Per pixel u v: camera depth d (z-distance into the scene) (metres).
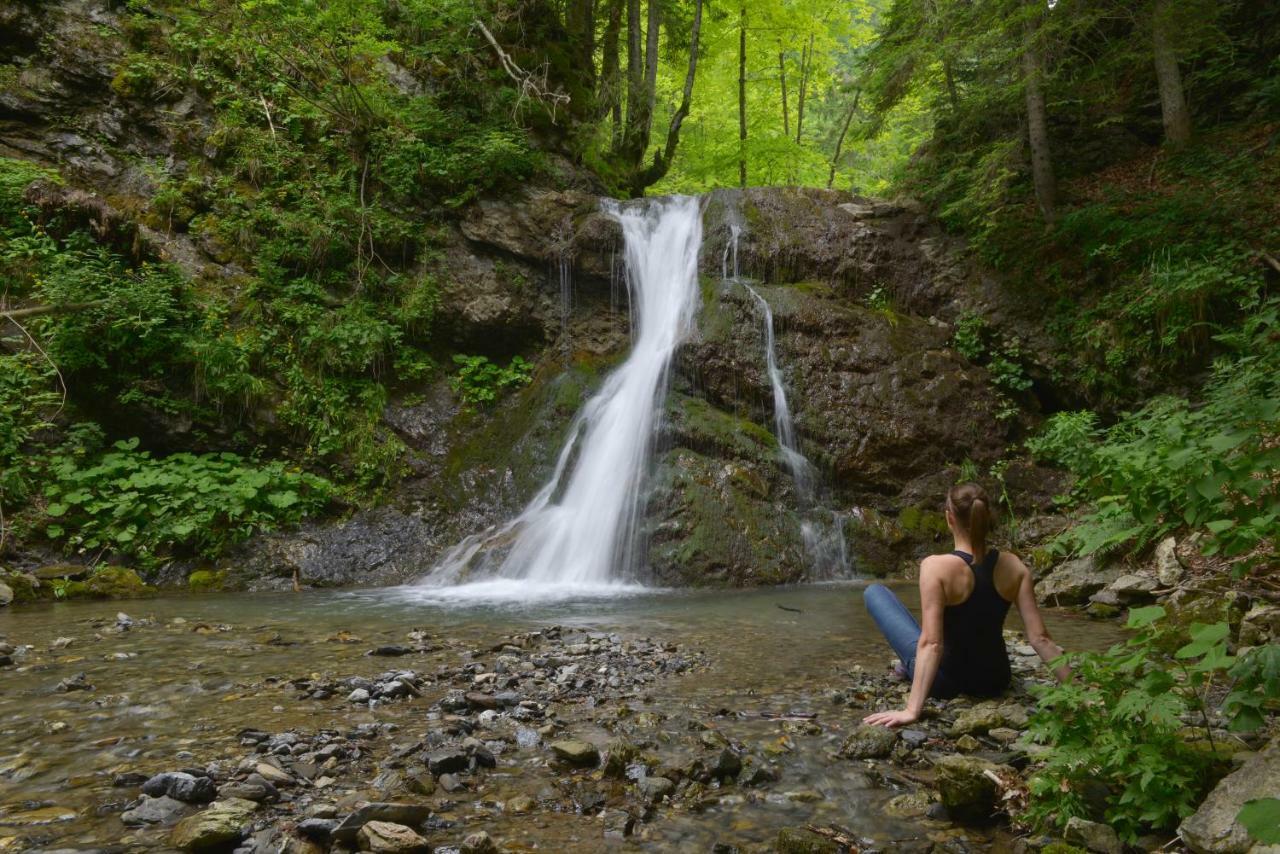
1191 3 10.70
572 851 2.23
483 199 11.89
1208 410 5.27
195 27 11.41
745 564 8.35
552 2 15.19
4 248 9.07
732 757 2.86
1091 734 2.39
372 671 4.29
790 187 12.25
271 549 8.51
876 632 5.50
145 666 4.40
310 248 10.72
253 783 2.54
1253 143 10.89
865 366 10.21
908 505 9.47
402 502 9.48
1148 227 10.04
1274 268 8.73
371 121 11.89
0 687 3.93
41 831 2.30
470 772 2.82
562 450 10.02
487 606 6.79
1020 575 3.48
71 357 8.65
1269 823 1.66
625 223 11.86
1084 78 12.88
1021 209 11.97
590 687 3.97
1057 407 10.64
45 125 10.31
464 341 11.28
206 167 10.87
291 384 9.79
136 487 8.49
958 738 3.14
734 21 19.22
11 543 7.73
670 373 10.08
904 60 12.20
